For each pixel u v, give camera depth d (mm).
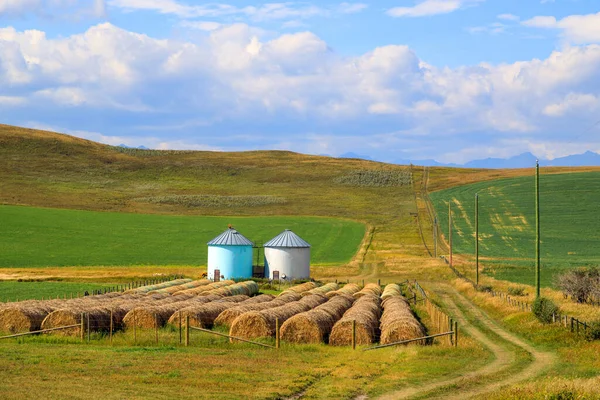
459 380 26844
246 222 141625
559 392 22422
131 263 96438
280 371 27203
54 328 35500
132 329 39531
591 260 98438
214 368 27250
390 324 36062
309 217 149625
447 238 124312
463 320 50375
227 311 40875
